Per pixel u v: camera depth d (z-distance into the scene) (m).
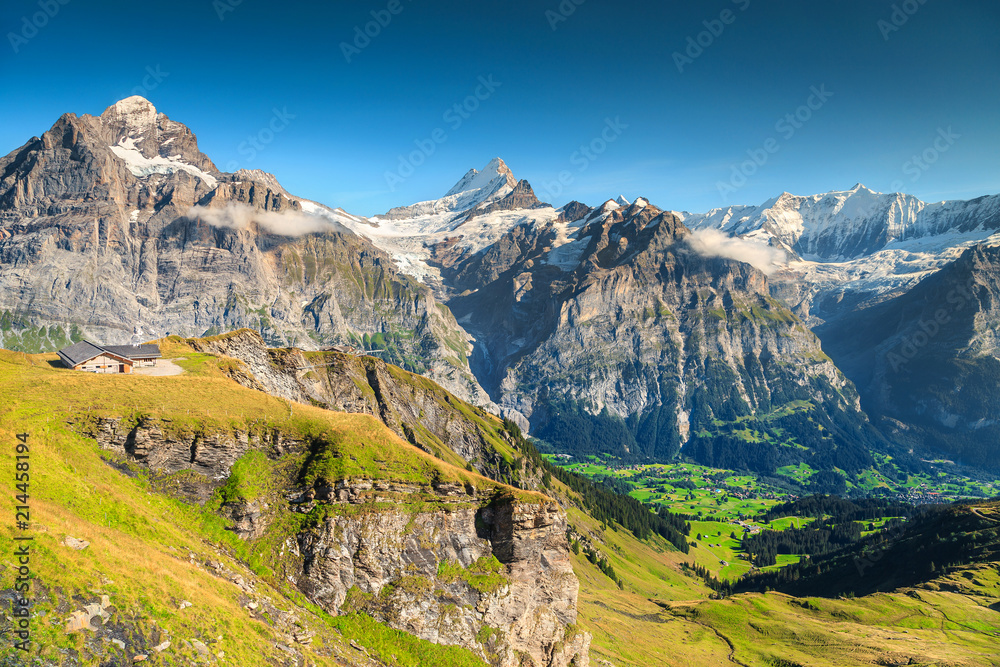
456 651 81.56
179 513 74.56
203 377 93.94
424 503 87.31
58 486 63.53
